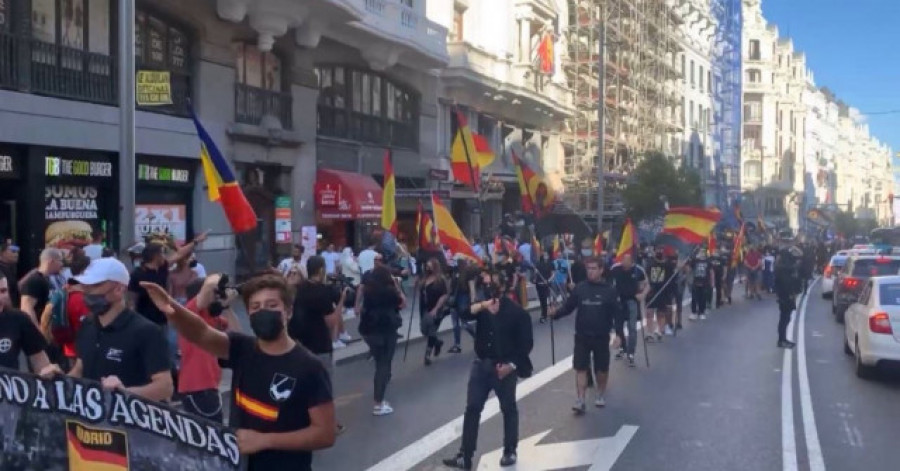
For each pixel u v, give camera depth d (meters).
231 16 21.22
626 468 8.34
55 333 7.54
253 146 23.17
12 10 16.27
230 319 6.74
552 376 13.45
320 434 4.12
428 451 8.85
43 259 9.05
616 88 48.91
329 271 21.25
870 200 154.12
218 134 21.81
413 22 29.55
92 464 4.38
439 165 33.62
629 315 14.58
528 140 42.59
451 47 33.66
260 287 4.14
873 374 13.91
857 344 13.92
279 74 24.95
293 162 25.00
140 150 19.34
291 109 24.98
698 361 15.31
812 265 42.69
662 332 18.50
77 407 4.39
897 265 22.31
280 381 4.10
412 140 32.41
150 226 20.28
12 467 4.37
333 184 25.69
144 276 8.24
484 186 34.78
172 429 4.34
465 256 14.65
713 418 10.61
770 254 32.03
